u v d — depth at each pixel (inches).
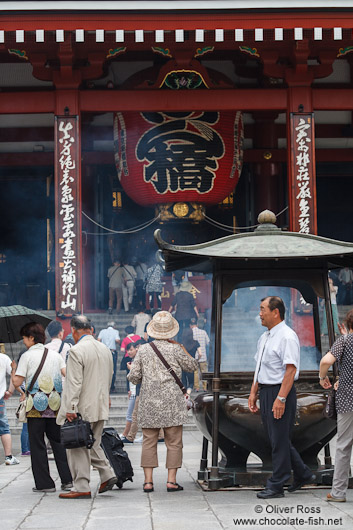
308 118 1061.1
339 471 416.2
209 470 478.3
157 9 952.9
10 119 1403.8
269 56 1059.9
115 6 951.6
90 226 1450.5
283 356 424.8
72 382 444.1
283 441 428.1
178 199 1173.1
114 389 992.2
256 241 499.2
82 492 448.1
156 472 556.4
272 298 434.3
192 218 1212.5
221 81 1112.8
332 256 474.0
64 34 984.3
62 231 1033.5
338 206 1603.1
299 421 464.4
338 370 431.8
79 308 1021.8
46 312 1307.8
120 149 1181.1
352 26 968.3
